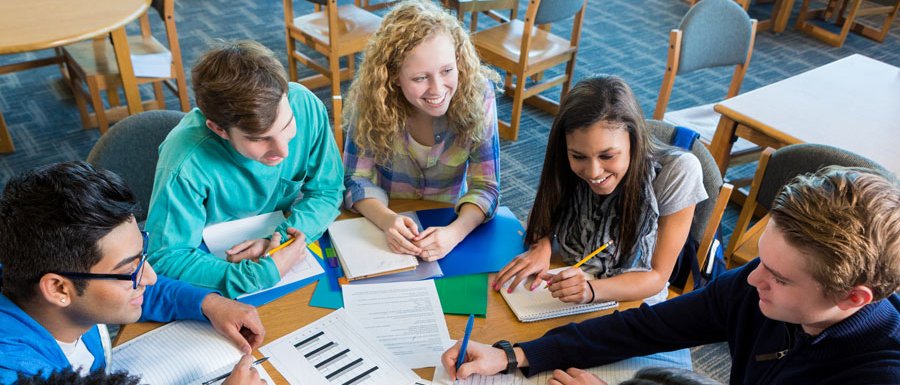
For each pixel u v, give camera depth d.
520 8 4.84
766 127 2.09
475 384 1.11
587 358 1.16
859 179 0.80
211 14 4.48
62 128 3.10
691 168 1.35
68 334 1.02
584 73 3.94
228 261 1.33
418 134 1.58
